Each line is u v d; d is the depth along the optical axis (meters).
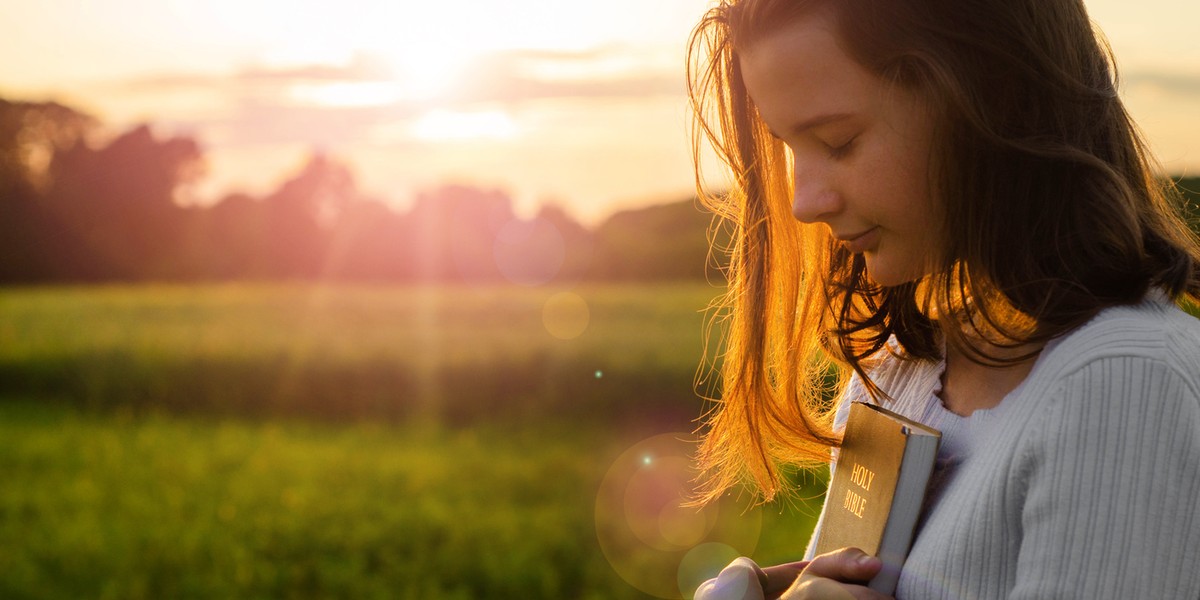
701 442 1.67
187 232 58.09
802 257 1.34
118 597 6.40
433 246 50.56
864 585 0.97
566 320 21.44
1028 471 0.85
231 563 7.02
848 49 0.92
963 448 0.98
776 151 1.29
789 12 0.95
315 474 9.92
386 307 26.73
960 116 0.89
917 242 0.97
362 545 7.36
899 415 1.07
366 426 13.20
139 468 10.44
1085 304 0.87
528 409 13.08
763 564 5.80
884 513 0.98
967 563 0.88
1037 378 0.87
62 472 10.29
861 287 1.28
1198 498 0.78
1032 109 0.91
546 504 8.49
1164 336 0.82
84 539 7.59
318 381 14.48
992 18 0.90
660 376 13.21
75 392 15.90
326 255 54.78
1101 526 0.79
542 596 6.34
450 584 6.59
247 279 56.47
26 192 58.22
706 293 30.39
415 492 8.99
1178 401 0.79
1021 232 0.91
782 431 1.41
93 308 28.86
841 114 0.94
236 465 10.55
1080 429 0.81
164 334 20.09
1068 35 0.94
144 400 15.40
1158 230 0.93
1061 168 0.90
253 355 15.73
